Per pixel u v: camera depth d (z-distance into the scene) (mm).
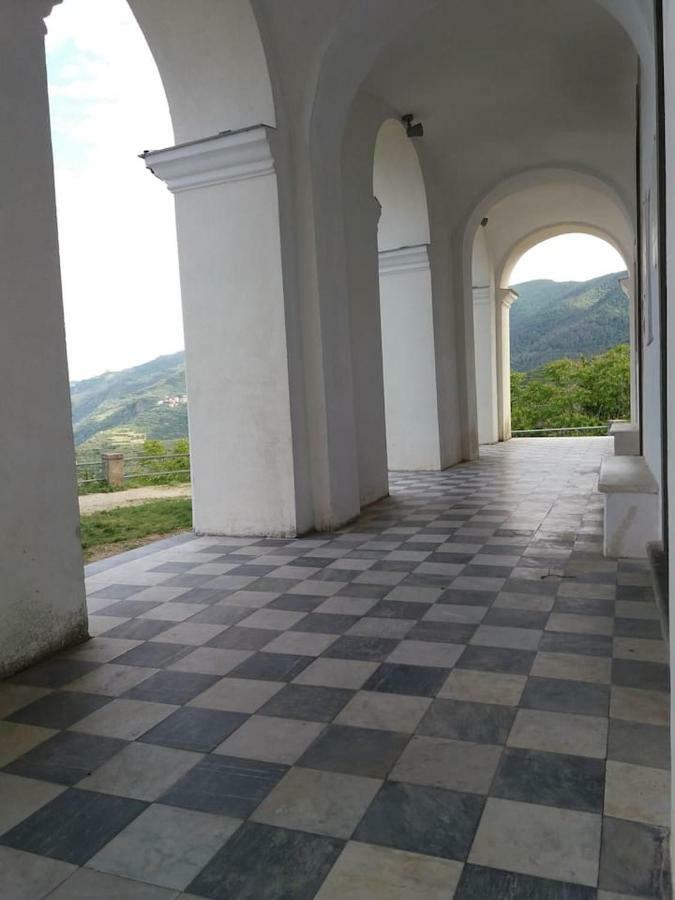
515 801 2330
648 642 3715
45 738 2969
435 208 11906
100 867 2111
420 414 12000
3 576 3703
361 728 2904
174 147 6816
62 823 2350
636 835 2125
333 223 7367
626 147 11516
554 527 6766
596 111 10484
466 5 7547
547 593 4652
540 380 36312
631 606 4316
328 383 7168
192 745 2846
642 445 9008
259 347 6895
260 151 6594
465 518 7473
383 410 9219
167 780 2592
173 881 2031
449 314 12789
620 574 5027
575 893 1892
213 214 6977
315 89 6738
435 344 11859
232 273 6945
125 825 2320
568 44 8523
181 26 6457
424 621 4215
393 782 2488
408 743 2760
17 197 3850
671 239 1623
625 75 9375
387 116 9617
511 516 7461
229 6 6227
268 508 6980
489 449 16062
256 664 3672
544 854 2057
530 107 10273
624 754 2600
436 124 10633
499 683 3279
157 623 4441
